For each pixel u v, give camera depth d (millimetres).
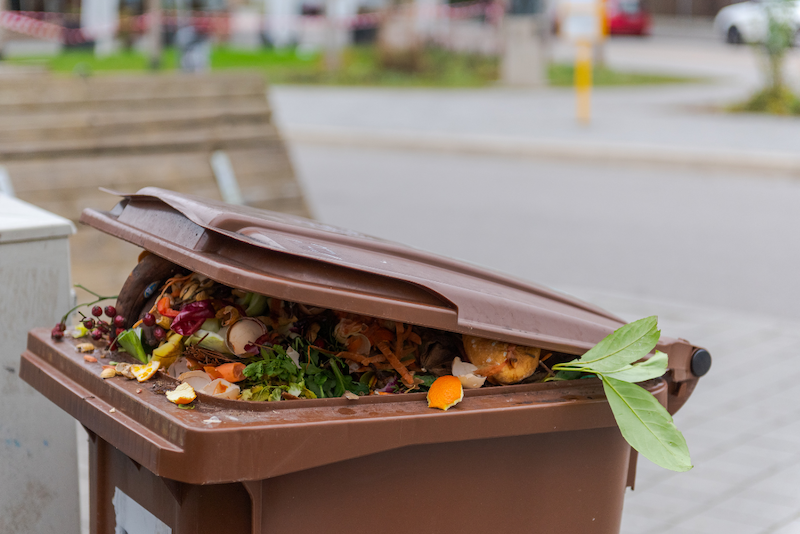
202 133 5953
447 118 14797
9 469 2555
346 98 17281
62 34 22562
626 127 13766
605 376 1834
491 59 22344
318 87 18938
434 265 1979
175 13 23406
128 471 1826
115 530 1911
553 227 8461
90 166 5414
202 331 1771
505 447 1812
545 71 21922
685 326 5793
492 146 12414
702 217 8953
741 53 27375
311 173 11039
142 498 1786
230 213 1740
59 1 22547
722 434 4270
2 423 2529
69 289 2596
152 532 1770
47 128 5309
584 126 13867
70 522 2660
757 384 4887
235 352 1758
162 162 5715
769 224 8695
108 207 5355
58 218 2613
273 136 6277
